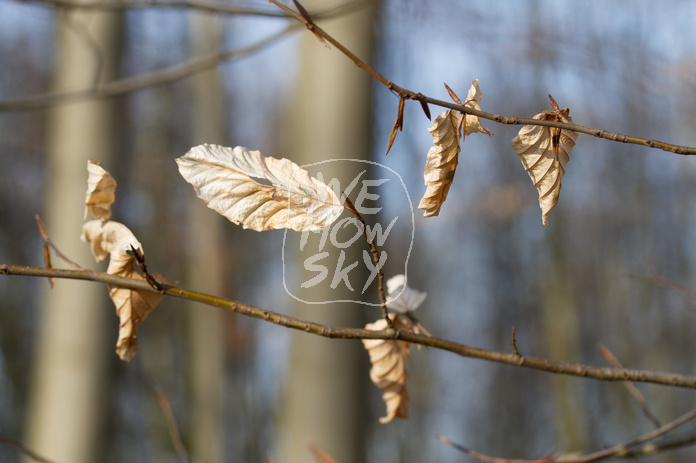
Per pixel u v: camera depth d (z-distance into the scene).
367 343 1.26
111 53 3.84
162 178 9.15
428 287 12.02
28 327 10.23
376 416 6.94
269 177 0.96
